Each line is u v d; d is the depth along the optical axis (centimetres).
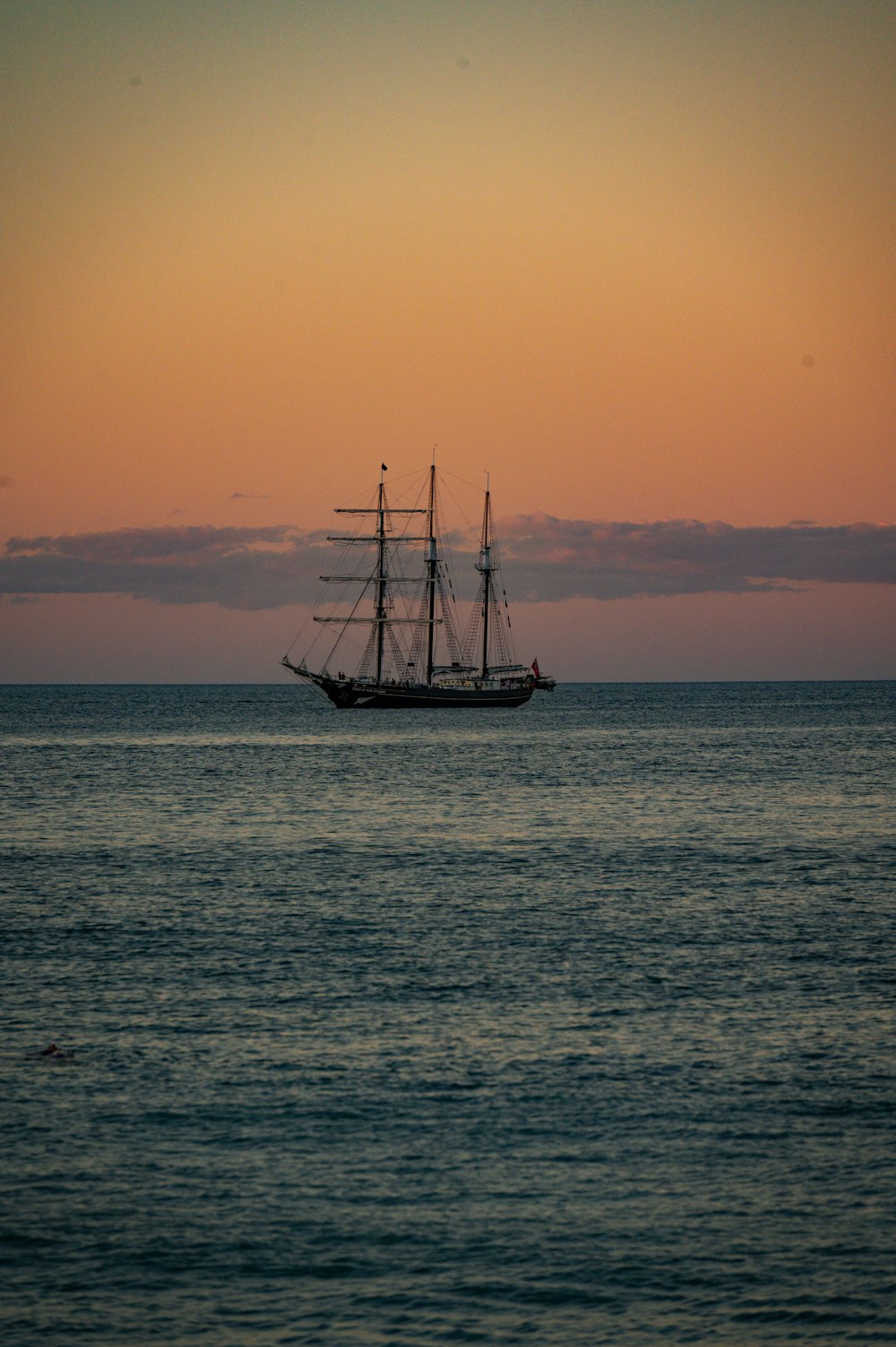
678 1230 9194
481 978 15788
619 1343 7931
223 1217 9375
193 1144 10550
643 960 16738
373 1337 8006
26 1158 10306
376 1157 10319
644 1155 10356
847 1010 14362
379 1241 9050
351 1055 12719
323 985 15438
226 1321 8169
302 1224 9281
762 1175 10019
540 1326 8106
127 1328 8088
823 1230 9200
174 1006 14462
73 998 14812
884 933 18475
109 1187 9825
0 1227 9238
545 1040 13225
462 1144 10575
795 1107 11344
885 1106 11362
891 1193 9725
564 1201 9619
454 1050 12850
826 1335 8006
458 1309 8281
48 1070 12288
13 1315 8206
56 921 19225
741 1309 8269
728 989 15288
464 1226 9256
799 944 17738
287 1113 11206
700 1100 11506
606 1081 11981
